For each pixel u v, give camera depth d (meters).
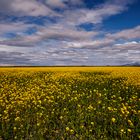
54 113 8.88
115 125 7.43
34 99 10.90
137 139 6.62
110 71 30.39
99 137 6.53
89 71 30.66
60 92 12.45
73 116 8.30
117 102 10.66
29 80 20.03
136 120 8.09
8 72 28.16
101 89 14.51
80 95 11.92
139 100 10.91
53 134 6.89
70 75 22.77
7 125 7.44
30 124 7.61
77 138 6.58
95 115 8.36
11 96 12.15
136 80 18.31
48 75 24.06
